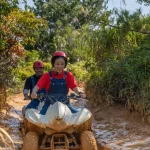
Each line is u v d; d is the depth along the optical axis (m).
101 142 6.62
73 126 5.70
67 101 5.97
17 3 7.83
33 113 5.87
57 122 5.50
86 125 5.88
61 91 5.98
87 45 10.58
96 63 10.26
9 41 7.86
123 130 7.19
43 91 6.39
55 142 5.66
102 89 9.25
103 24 9.82
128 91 8.09
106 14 9.57
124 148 6.13
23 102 11.38
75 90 5.99
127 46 9.72
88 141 5.62
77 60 19.62
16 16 7.82
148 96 7.42
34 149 5.52
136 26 8.71
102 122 8.07
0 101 8.20
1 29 7.56
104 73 9.41
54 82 5.96
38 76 7.18
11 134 7.01
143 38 9.61
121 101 8.80
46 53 29.78
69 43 19.94
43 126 5.61
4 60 7.93
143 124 7.27
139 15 8.70
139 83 7.87
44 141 5.72
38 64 7.16
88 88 10.03
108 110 8.69
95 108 9.34
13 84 8.38
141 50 8.88
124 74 8.42
